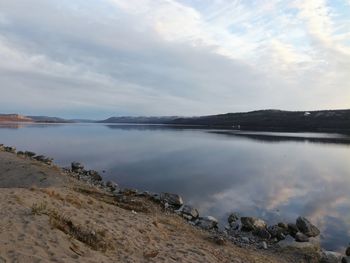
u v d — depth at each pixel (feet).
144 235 44.80
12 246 28.35
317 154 211.41
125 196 79.15
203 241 53.52
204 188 103.65
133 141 296.92
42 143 253.24
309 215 78.18
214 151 217.77
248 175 129.29
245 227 68.03
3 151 138.00
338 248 59.62
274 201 90.27
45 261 26.96
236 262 44.86
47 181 80.89
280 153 214.07
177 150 220.43
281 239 63.72
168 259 37.73
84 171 122.62
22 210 37.50
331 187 109.70
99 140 302.45
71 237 33.71
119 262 32.53
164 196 83.76
